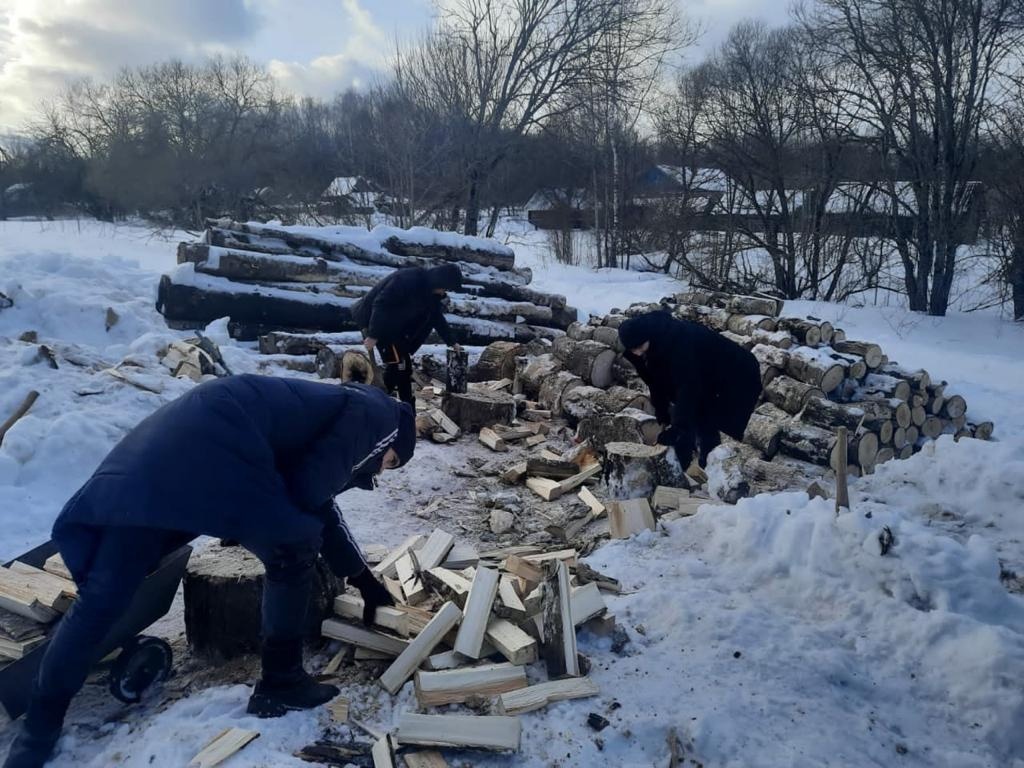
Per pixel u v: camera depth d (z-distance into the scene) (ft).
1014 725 10.07
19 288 29.35
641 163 87.04
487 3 70.69
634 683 10.57
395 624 11.16
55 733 8.98
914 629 11.59
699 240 71.20
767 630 11.87
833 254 67.56
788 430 21.53
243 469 8.88
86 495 8.66
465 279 37.47
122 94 105.29
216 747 8.96
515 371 29.76
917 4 53.36
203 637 11.36
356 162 74.43
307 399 9.79
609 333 28.02
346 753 9.18
